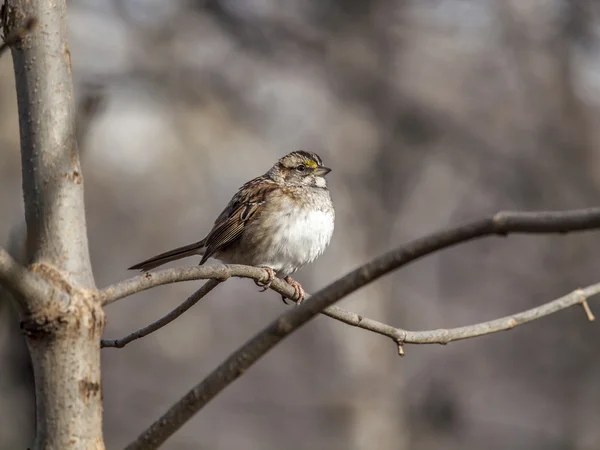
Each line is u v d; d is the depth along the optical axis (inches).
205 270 148.3
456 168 770.8
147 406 781.3
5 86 496.4
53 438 107.9
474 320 780.0
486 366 760.3
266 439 733.3
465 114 770.2
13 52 118.6
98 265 970.7
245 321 916.6
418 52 783.7
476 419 721.0
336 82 767.7
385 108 765.9
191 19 748.0
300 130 779.4
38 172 114.6
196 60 756.0
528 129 756.0
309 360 743.7
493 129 765.3
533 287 741.3
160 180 991.0
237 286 929.5
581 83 749.3
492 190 776.9
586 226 87.5
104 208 994.7
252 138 785.6
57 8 119.8
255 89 773.9
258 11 756.6
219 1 735.1
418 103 762.8
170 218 1002.1
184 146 840.3
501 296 771.4
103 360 812.0
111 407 772.0
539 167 748.0
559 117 748.0
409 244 99.2
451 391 714.8
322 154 763.4
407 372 726.5
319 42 762.8
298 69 780.0
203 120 778.8
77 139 118.2
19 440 377.1
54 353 108.7
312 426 728.3
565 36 737.6
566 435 699.4
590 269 706.8
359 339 695.1
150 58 736.3
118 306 856.9
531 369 737.0
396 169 761.0
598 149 753.0
